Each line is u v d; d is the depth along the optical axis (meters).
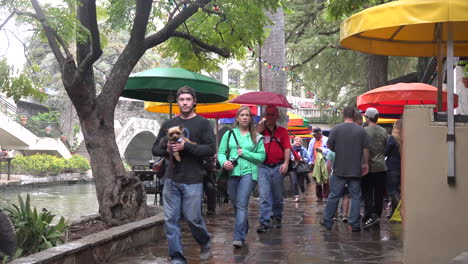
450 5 4.46
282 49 15.03
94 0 6.55
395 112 11.92
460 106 10.84
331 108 25.83
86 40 6.90
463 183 4.63
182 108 5.23
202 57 10.80
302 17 23.58
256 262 5.67
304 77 26.17
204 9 8.77
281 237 7.35
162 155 5.16
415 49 6.14
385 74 20.69
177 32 8.75
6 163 31.27
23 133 33.44
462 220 4.63
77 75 6.99
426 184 4.73
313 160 14.18
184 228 8.27
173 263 5.10
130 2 8.39
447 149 4.68
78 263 5.10
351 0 8.20
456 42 6.22
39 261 4.46
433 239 4.70
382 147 8.02
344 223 8.84
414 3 4.61
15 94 7.54
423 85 9.98
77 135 43.94
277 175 7.86
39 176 30.62
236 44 10.08
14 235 3.44
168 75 8.17
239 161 6.57
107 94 7.49
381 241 6.95
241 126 6.62
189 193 5.08
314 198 14.51
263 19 9.23
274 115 7.76
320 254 6.09
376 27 4.80
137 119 44.53
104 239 5.60
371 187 8.09
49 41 7.31
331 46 23.53
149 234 6.77
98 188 7.32
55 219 13.31
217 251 6.30
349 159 7.59
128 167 38.50
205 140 5.18
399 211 8.95
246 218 6.59
